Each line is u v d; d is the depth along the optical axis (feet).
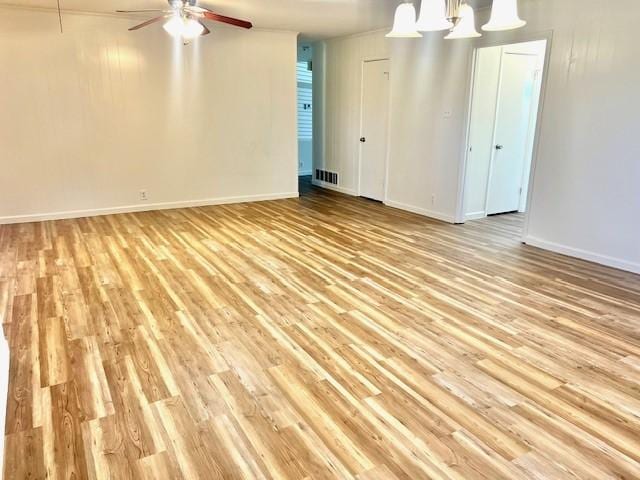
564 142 14.26
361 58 22.45
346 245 15.38
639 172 12.60
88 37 17.43
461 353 8.55
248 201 22.45
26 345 8.59
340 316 10.03
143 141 19.38
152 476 5.60
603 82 13.03
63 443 6.11
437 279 12.35
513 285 11.97
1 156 16.97
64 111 17.62
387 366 8.08
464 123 17.69
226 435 6.32
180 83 19.57
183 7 13.28
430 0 9.07
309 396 7.21
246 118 21.44
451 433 6.42
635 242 12.91
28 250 14.26
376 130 22.36
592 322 9.88
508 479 5.62
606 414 6.88
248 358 8.28
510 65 18.70
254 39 20.76
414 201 20.65
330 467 5.78
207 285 11.68
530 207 15.57
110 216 18.97
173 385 7.43
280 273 12.63
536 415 6.83
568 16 13.61
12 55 16.40
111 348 8.54
